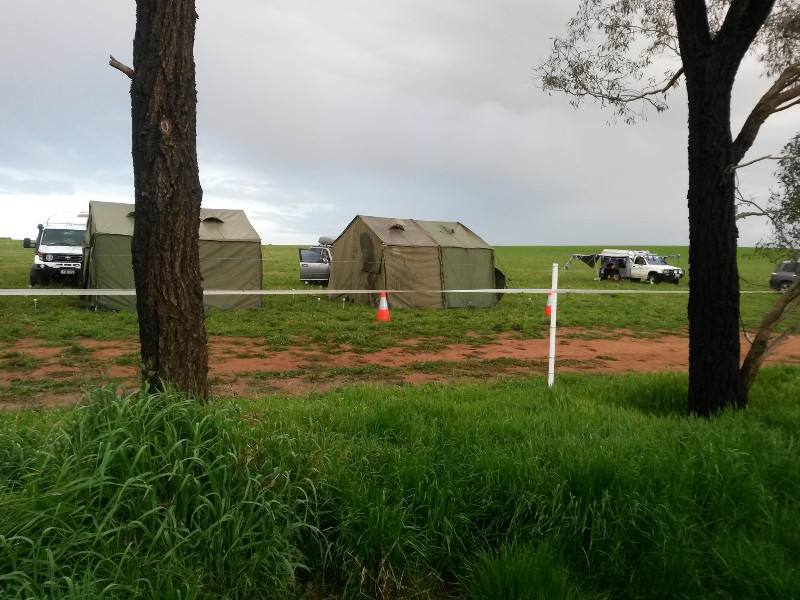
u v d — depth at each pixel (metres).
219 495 2.86
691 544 3.31
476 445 4.21
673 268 34.81
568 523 3.36
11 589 2.22
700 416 5.98
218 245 17.00
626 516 3.40
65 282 21.83
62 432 3.02
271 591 2.79
